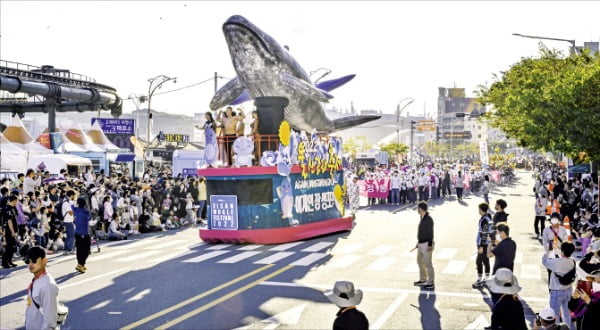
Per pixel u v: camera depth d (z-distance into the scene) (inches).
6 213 596.1
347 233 839.1
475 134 6579.7
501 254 384.5
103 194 858.8
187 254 668.7
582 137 785.6
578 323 301.1
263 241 740.0
